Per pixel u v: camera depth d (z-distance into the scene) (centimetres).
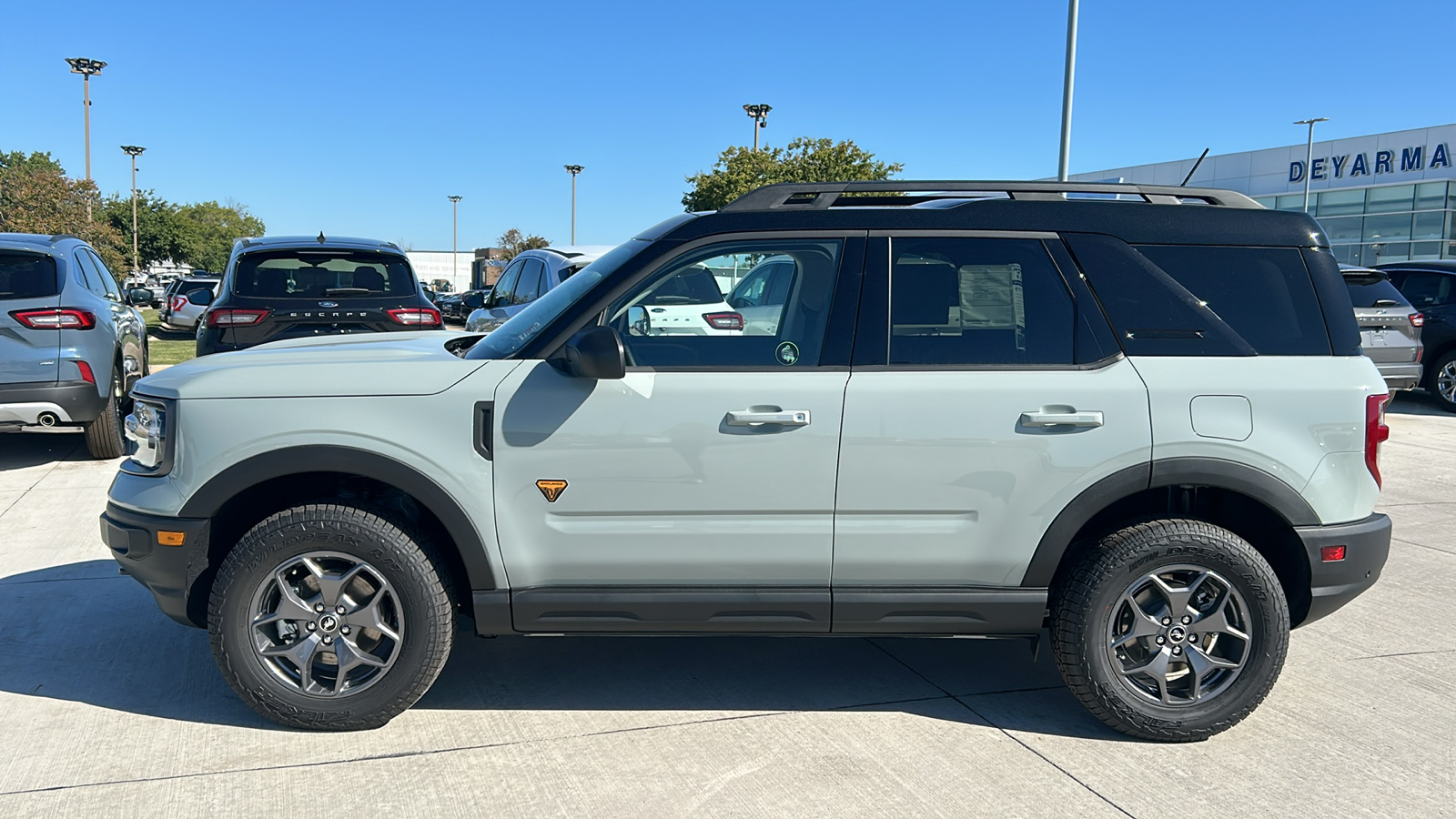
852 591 351
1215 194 376
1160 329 352
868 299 351
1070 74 1398
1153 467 344
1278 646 349
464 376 344
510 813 303
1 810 300
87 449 834
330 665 359
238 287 873
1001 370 347
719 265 357
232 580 338
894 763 338
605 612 350
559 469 341
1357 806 313
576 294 367
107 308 793
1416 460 909
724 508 344
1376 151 3244
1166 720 350
